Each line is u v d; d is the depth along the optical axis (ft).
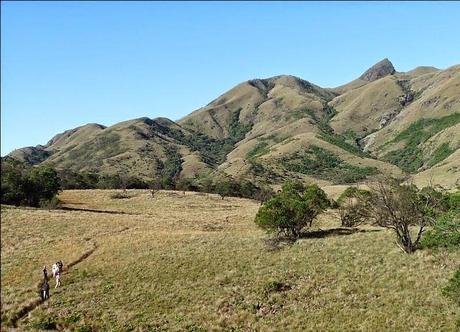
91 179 462.19
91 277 119.96
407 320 78.79
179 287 108.06
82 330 89.04
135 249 144.56
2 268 130.72
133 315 94.32
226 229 206.39
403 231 112.16
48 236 171.63
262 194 391.24
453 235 91.25
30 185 240.53
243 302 96.68
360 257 112.78
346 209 170.40
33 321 93.91
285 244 135.74
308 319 86.33
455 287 78.74
